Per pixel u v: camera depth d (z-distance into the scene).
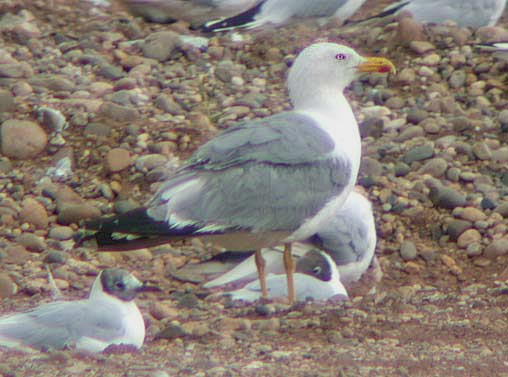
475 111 15.92
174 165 14.56
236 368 9.05
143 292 12.04
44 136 15.19
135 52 17.78
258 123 11.32
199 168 11.04
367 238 12.61
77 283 12.27
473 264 13.11
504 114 15.52
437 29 17.88
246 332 10.44
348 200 12.63
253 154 11.03
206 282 12.35
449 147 14.96
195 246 13.38
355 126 11.61
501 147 14.95
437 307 11.31
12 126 15.11
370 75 16.88
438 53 17.33
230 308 11.38
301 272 12.00
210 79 16.92
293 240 11.42
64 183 14.56
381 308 11.26
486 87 16.53
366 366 9.16
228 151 11.05
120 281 10.17
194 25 18.98
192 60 17.62
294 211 11.11
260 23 18.50
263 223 11.05
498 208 13.71
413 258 13.23
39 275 12.41
